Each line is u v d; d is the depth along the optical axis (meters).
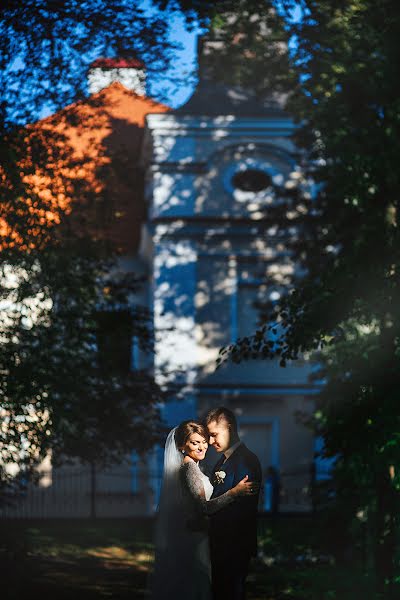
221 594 9.15
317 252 18.31
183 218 32.97
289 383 33.22
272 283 25.23
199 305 33.28
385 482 12.84
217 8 16.20
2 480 17.00
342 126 14.60
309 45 15.27
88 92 16.91
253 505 9.30
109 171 17.47
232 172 33.62
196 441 9.06
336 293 13.49
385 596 12.62
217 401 32.94
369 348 14.39
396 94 14.16
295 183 33.50
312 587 14.09
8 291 16.81
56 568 18.11
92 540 22.14
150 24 16.27
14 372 15.70
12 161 16.05
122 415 17.28
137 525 25.39
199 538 9.02
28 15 15.62
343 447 12.84
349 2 14.47
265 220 22.97
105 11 15.88
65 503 32.06
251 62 18.27
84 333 16.81
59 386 16.14
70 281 16.84
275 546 20.25
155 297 33.06
